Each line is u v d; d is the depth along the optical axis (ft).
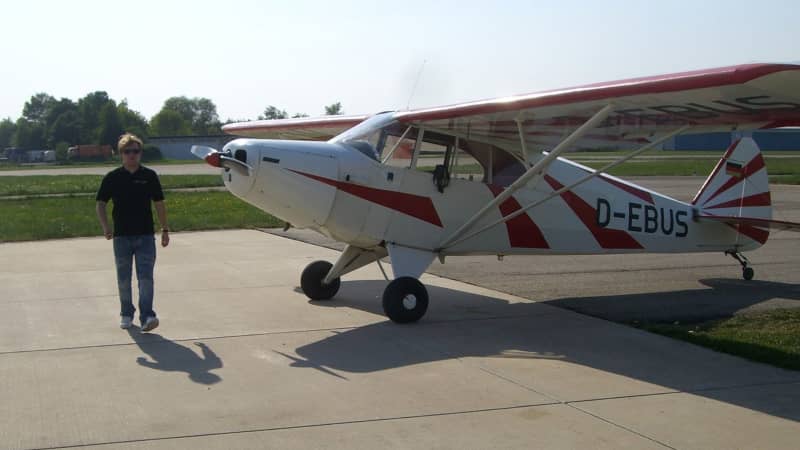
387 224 23.25
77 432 13.17
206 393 15.37
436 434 13.16
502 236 25.03
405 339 20.16
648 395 15.46
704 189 29.25
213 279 28.99
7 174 148.87
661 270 32.45
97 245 39.63
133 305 22.99
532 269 32.50
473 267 32.96
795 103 18.48
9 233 44.50
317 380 16.31
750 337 20.22
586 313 23.72
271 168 21.44
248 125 34.50
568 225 26.11
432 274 31.01
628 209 27.35
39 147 378.32
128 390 15.53
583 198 26.30
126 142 20.22
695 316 23.31
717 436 13.16
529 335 20.76
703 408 14.66
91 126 358.43
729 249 29.94
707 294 27.04
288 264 32.94
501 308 24.47
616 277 30.58
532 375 16.84
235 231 46.62
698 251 29.25
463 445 12.67
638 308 24.54
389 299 21.77
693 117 20.88
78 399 14.93
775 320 22.59
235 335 20.27
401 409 14.47
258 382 16.14
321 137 33.68
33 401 14.80
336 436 13.05
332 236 23.84
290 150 21.80
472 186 24.31
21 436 12.97
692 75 17.40
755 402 15.05
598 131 23.34
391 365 17.57
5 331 20.49
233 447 12.55
